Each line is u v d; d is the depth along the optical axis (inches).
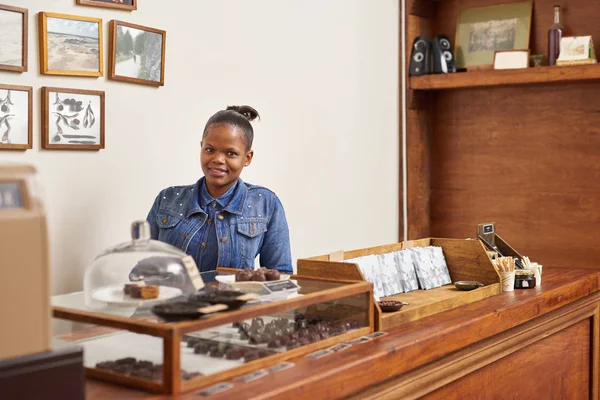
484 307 100.7
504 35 198.5
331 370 68.6
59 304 73.1
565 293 119.8
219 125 106.6
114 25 123.0
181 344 64.5
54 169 116.0
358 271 87.1
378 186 195.9
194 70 140.1
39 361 52.1
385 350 76.2
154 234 113.5
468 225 209.5
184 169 139.4
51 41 114.5
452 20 209.3
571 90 191.0
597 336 137.2
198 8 140.3
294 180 166.6
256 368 68.7
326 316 78.8
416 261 109.5
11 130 109.8
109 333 70.0
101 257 72.7
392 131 201.3
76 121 118.3
